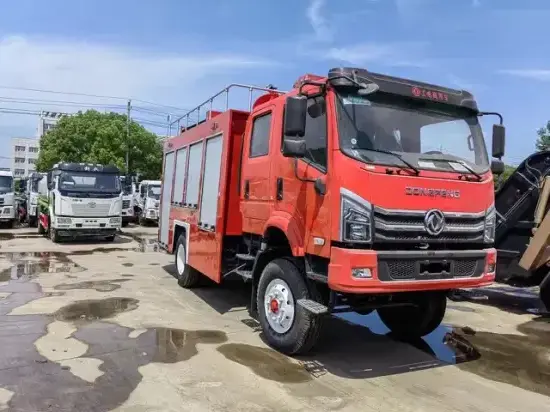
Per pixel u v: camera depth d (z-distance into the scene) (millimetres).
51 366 5086
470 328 7191
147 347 5781
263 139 6262
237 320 7070
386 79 5227
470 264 5238
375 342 6359
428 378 5145
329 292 5270
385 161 4898
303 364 5387
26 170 108188
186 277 8992
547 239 7742
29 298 8156
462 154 5547
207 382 4789
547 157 8195
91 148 40094
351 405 4402
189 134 9016
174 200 9750
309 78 5379
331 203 4824
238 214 7098
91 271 10977
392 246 4863
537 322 7629
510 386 4988
